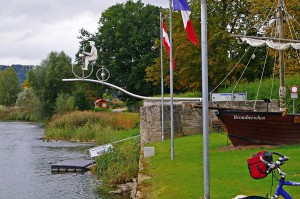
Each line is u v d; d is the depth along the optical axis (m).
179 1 13.36
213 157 16.78
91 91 70.50
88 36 68.94
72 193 19.50
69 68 72.38
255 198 7.09
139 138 30.41
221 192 11.31
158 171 16.03
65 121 50.28
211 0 40.00
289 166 13.51
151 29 62.91
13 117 93.25
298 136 17.97
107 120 49.44
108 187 19.95
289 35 31.89
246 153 16.89
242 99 29.45
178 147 21.86
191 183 12.81
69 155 33.00
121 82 62.50
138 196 12.47
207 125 9.48
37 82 72.88
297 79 30.33
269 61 40.19
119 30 62.28
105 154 25.00
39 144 41.66
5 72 129.12
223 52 38.31
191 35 13.49
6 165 28.72
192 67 39.47
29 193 20.09
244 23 39.66
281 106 20.89
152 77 52.47
